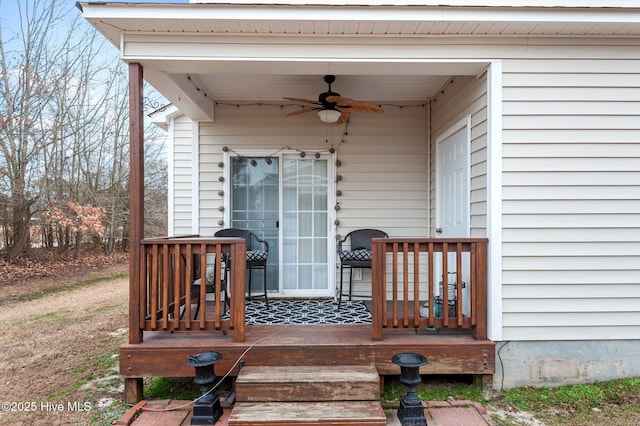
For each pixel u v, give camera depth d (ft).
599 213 9.71
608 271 9.72
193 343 9.29
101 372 11.06
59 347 13.30
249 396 8.21
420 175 15.61
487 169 9.82
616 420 8.33
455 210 12.35
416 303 9.56
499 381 9.59
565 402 9.04
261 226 15.60
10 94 28.84
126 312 18.80
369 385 8.23
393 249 9.52
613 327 9.75
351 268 14.37
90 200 35.55
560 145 9.70
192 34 9.27
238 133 15.35
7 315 18.28
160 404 8.95
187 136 18.01
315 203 15.70
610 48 9.73
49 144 30.60
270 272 15.55
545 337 9.66
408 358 8.18
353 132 15.55
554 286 9.68
